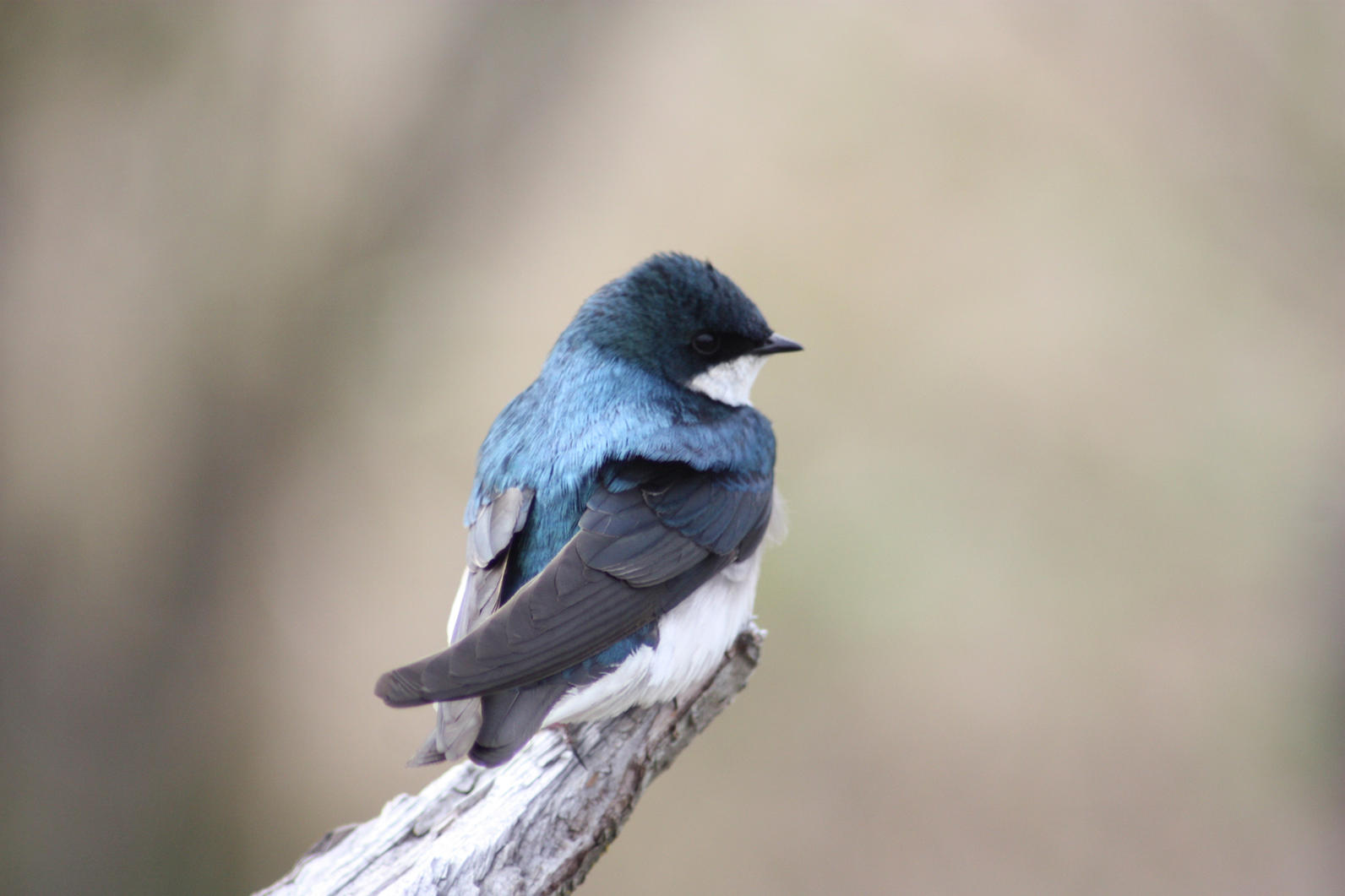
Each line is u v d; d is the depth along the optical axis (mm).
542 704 5980
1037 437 14750
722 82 16641
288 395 10445
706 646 6824
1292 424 14141
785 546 13703
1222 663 13477
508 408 7676
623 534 6824
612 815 6031
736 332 7707
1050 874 12602
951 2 16375
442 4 10734
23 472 10305
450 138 10773
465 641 5887
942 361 15352
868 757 13492
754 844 13023
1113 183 15797
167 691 10477
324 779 12945
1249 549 14055
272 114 10352
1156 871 12758
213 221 10312
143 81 10133
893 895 12805
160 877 10586
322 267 10508
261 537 10656
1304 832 12469
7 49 9594
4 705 10141
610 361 7551
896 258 15961
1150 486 14484
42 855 10195
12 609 10195
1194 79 14141
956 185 16172
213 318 10328
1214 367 14930
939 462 14594
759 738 13656
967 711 13570
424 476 14555
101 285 10352
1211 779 13102
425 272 11266
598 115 16141
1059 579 13984
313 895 5305
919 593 13742
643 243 15891
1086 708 13625
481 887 5508
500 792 5957
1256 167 13391
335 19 10672
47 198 10227
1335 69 13031
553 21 10961
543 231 15883
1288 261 13297
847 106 16547
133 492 10406
